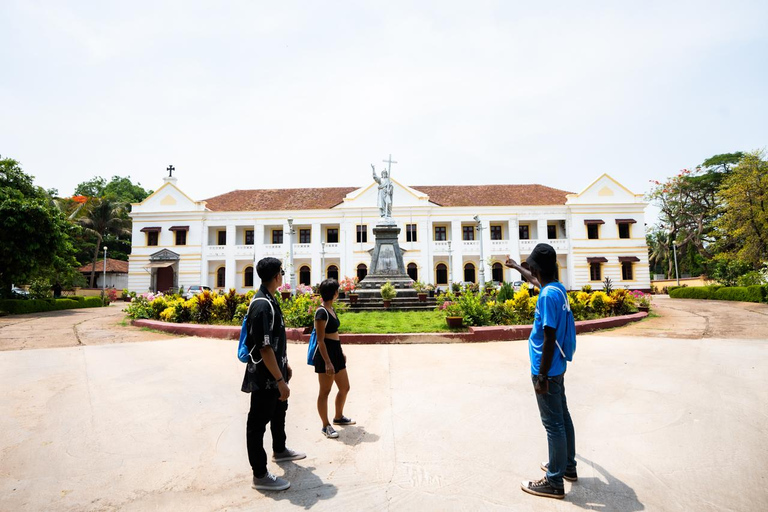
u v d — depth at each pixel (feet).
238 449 12.38
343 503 9.33
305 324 33.58
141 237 114.32
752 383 18.17
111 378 20.24
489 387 18.31
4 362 23.75
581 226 113.09
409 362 23.58
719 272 77.10
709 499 9.29
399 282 55.21
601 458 11.42
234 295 40.52
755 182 78.89
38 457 11.71
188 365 23.17
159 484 10.28
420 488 9.95
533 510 8.95
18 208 56.75
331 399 17.04
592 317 40.29
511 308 36.83
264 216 114.83
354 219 112.98
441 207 113.19
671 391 17.20
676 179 117.60
